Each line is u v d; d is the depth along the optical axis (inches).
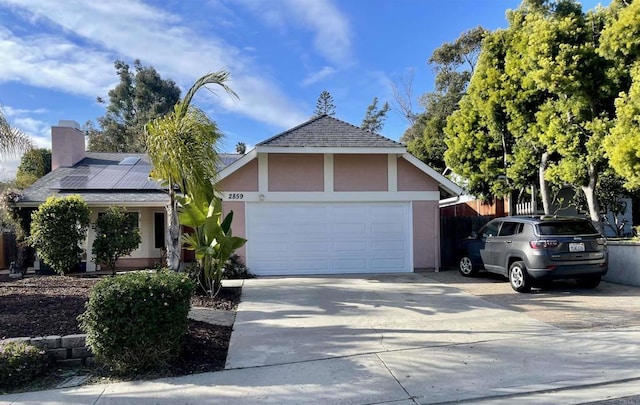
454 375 185.6
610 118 451.5
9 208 542.3
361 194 515.2
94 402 162.9
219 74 363.3
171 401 162.9
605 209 627.2
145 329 192.4
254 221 505.4
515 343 229.1
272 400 162.7
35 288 363.3
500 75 540.4
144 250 612.7
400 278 469.1
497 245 412.8
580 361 200.4
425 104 1400.1
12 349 188.2
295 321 284.5
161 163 339.3
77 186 597.0
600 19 446.9
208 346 228.2
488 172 603.2
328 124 546.9
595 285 389.7
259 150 483.5
